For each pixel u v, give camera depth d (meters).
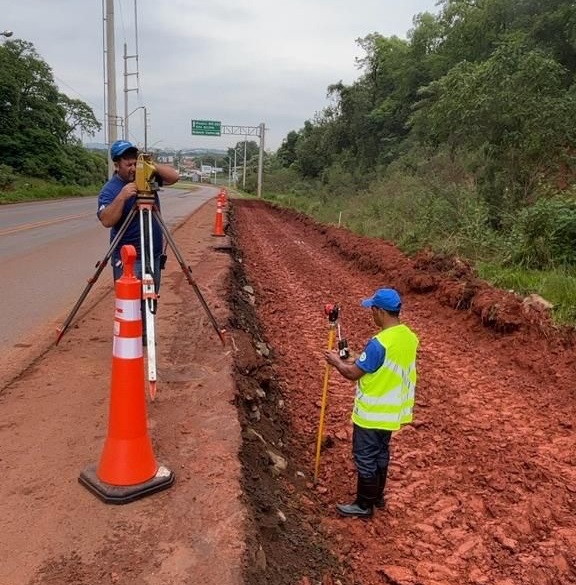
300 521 3.61
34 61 50.69
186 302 7.56
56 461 3.45
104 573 2.51
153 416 4.09
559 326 7.04
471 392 6.13
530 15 19.97
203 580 2.49
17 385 4.64
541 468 4.52
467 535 3.73
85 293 5.45
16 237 14.81
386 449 3.88
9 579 2.46
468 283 9.07
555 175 12.62
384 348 3.70
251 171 87.12
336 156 45.59
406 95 35.41
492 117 12.98
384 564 3.43
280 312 9.73
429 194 15.53
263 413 5.01
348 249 15.38
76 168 55.56
